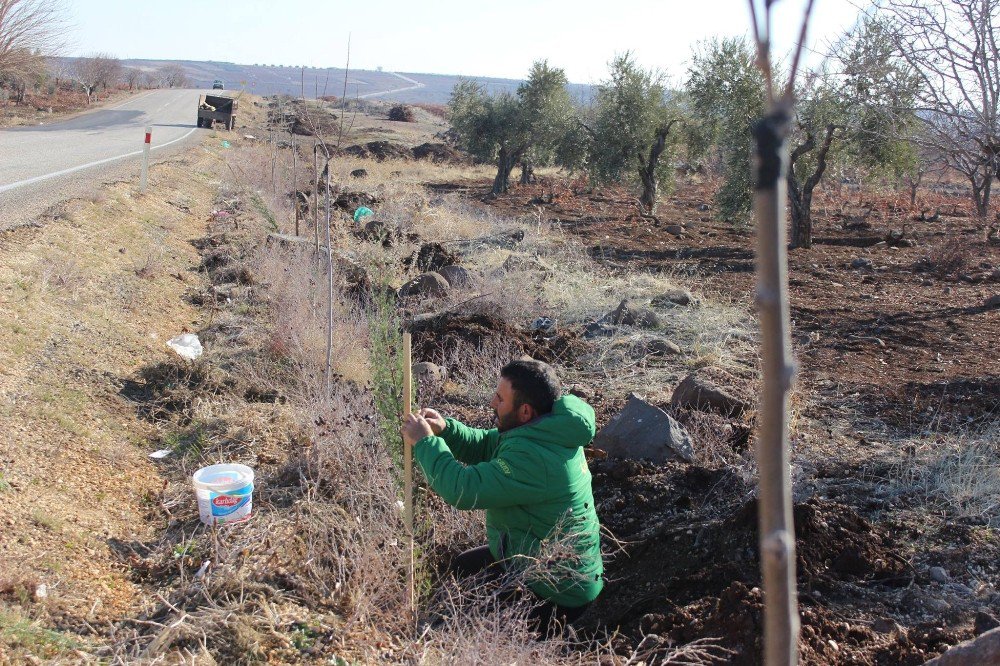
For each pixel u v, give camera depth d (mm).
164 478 5086
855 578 4047
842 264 14555
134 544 4227
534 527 3650
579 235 17766
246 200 15344
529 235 15586
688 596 3865
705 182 35062
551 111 27609
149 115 47938
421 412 3859
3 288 6977
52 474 4621
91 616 3490
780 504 671
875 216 23422
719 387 6957
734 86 17938
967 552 4312
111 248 9914
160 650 3262
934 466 5504
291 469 5070
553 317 9516
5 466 4484
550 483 3559
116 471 4984
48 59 57625
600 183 25250
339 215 14688
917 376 7727
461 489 3477
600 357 8148
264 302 9180
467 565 4004
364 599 3658
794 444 5973
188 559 4082
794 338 9133
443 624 3676
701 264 14297
